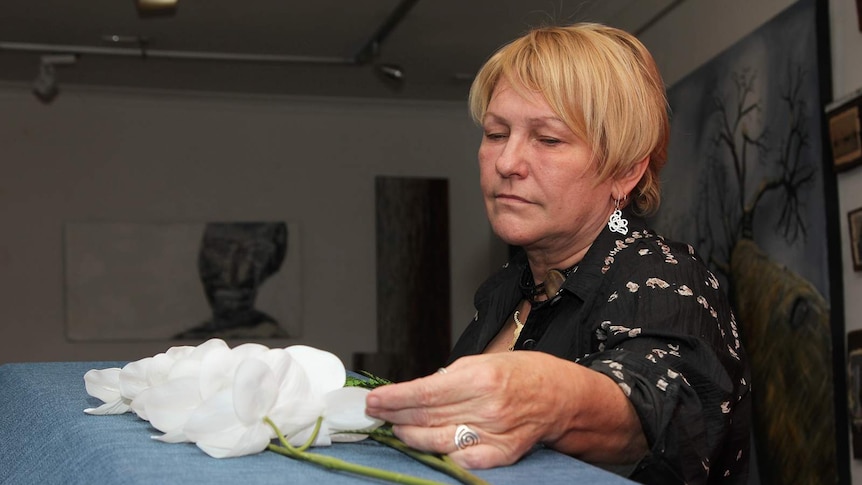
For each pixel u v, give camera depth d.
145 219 8.79
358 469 0.64
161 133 8.83
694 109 5.41
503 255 9.10
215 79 8.25
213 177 8.93
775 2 4.63
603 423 0.82
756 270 4.69
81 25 6.59
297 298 9.02
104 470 0.69
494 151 1.28
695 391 0.95
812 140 4.21
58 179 8.62
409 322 9.23
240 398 0.71
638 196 1.33
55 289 8.61
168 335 8.80
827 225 4.06
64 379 1.23
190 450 0.74
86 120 8.69
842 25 4.08
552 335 1.19
